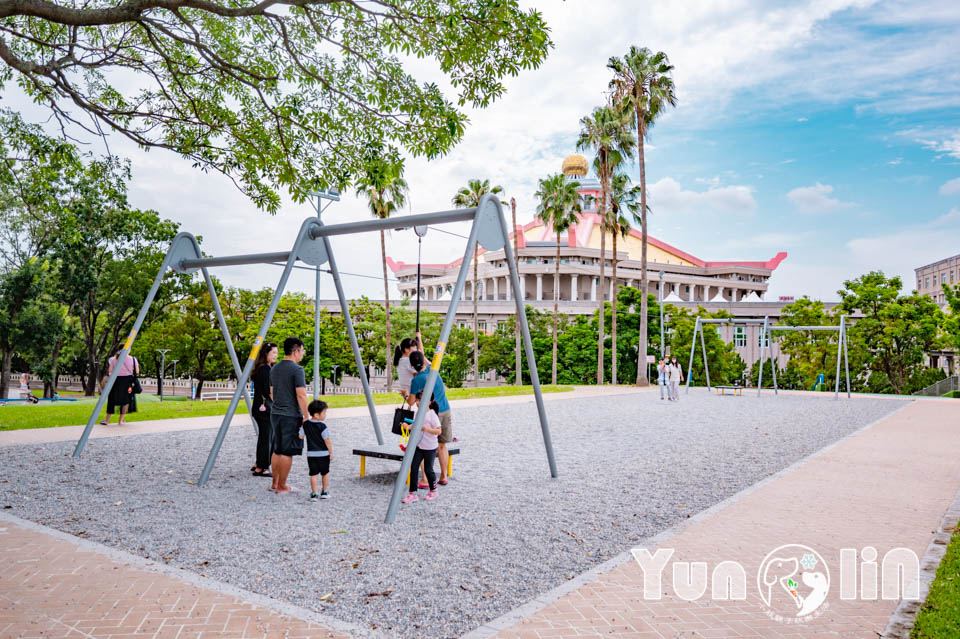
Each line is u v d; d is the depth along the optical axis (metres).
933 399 31.09
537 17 8.84
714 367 56.03
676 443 13.66
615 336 45.12
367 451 8.91
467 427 16.38
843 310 49.34
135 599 4.56
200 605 4.46
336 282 10.89
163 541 6.12
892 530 6.61
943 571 5.23
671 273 98.62
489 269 89.81
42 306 41.22
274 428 8.30
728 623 4.24
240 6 9.71
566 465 10.75
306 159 11.09
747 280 110.38
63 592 4.68
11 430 14.04
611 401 26.72
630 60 40.03
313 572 5.26
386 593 4.80
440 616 4.39
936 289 91.94
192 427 15.08
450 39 9.22
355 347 11.64
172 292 41.78
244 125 11.12
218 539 6.19
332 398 25.17
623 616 4.34
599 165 43.47
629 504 7.93
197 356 51.47
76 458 10.71
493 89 9.64
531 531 6.60
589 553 5.89
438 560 5.61
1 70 10.71
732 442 13.95
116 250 40.06
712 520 6.98
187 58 10.97
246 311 52.19
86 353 52.59
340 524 6.79
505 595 4.81
